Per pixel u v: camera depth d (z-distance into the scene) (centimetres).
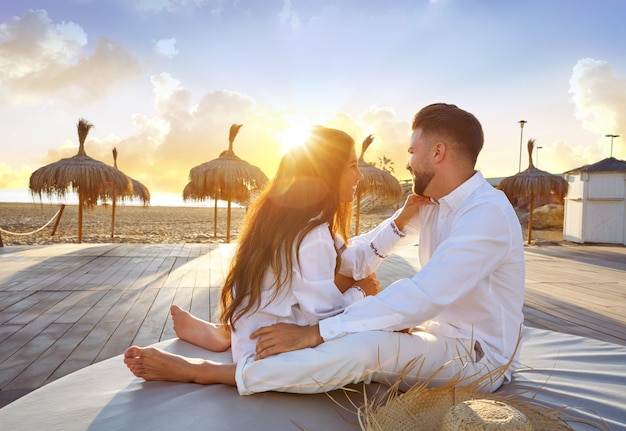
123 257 580
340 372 131
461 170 155
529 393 151
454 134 153
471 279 139
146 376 145
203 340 178
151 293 381
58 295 369
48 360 225
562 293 421
